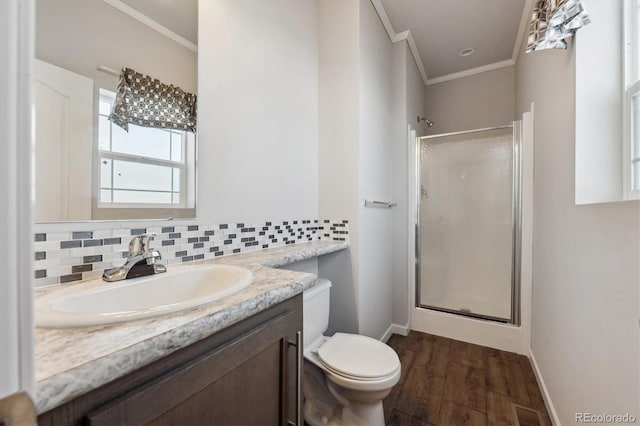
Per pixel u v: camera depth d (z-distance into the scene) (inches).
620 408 31.0
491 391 63.4
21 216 9.4
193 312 22.5
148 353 17.8
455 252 95.0
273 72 61.5
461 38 97.3
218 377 22.9
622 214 31.0
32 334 9.7
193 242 44.6
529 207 80.9
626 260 30.1
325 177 74.5
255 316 27.0
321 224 74.8
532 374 70.2
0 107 8.9
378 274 82.9
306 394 54.1
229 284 33.3
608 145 41.4
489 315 89.3
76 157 32.2
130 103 37.6
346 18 72.3
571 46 45.6
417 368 72.8
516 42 98.8
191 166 44.9
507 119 113.3
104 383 15.8
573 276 44.8
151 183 39.6
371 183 77.9
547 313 61.1
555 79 54.4
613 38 41.2
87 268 32.5
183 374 20.2
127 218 36.6
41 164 29.5
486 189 90.9
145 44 39.5
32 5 9.7
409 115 100.4
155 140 40.3
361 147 71.5
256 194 56.7
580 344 41.8
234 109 52.4
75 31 32.5
